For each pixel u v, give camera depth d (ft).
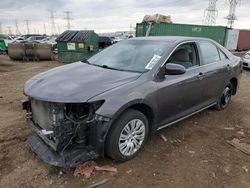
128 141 10.31
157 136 13.04
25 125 14.25
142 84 10.50
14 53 54.29
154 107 10.96
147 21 69.87
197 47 14.10
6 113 16.48
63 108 9.17
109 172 9.80
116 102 9.33
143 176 9.66
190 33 69.51
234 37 88.07
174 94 11.96
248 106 19.02
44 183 9.14
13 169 9.93
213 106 17.42
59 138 9.03
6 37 100.12
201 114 16.67
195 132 13.82
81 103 9.15
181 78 12.30
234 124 15.24
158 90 11.00
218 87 15.89
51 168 9.93
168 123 12.41
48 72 12.13
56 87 9.82
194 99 13.70
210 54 15.33
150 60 11.83
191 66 13.42
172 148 11.88
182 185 9.23
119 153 10.02
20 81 29.73
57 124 9.04
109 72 11.30
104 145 9.57
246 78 31.91
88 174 9.59
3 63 48.73
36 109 10.45
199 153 11.53
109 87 9.74
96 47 51.19
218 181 9.53
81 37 48.67
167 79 11.61
